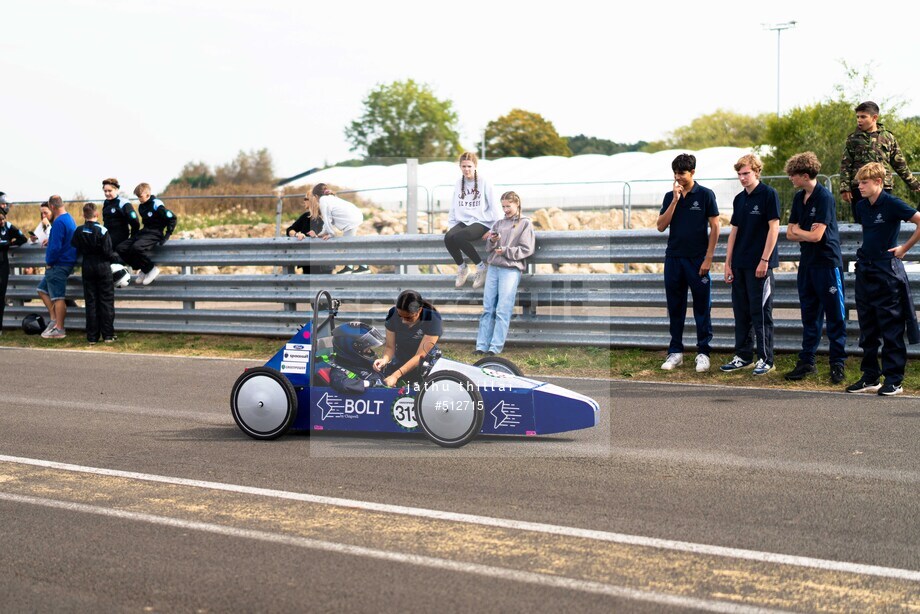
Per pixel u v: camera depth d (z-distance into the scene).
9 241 14.64
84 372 11.01
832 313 9.22
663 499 5.62
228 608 4.14
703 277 9.93
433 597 4.21
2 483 6.22
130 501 5.77
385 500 5.68
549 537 4.98
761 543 4.84
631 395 8.91
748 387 9.23
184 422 8.12
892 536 4.92
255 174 50.84
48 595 4.32
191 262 13.80
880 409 8.11
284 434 7.45
